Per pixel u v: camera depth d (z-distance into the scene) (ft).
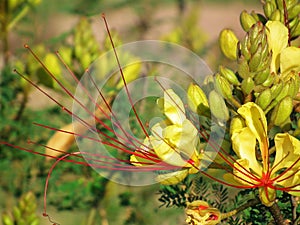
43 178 26.76
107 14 29.86
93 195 26.61
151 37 30.37
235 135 15.37
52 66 25.08
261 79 15.66
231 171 16.03
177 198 18.84
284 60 15.80
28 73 26.76
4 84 26.86
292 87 15.65
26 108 26.91
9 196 27.17
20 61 26.96
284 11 16.98
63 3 28.30
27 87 26.81
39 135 26.81
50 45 27.07
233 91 16.47
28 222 23.88
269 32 15.97
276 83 15.76
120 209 26.66
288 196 17.33
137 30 30.12
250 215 17.85
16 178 27.07
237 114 15.62
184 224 26.08
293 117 16.84
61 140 22.82
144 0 30.04
